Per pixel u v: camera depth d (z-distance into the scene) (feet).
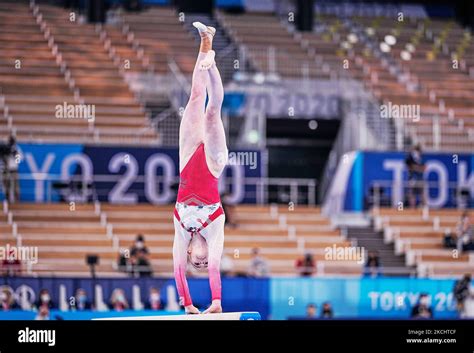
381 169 89.71
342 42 112.88
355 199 89.30
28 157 82.99
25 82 92.22
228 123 93.91
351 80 99.66
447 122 99.35
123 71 97.04
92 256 69.41
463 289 72.13
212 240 36.29
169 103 95.35
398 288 72.02
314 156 104.63
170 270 73.87
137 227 80.94
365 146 96.12
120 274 72.23
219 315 35.91
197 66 36.22
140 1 112.06
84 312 63.62
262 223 85.25
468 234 83.25
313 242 82.94
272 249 81.35
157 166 85.10
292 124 98.63
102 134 90.53
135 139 90.84
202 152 36.35
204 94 36.55
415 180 89.10
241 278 69.26
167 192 84.89
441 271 80.94
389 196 89.51
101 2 105.29
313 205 95.45
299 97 96.68
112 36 102.06
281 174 104.94
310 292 70.64
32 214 80.12
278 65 104.06
